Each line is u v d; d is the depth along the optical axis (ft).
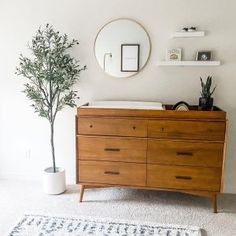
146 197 9.36
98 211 8.38
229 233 7.35
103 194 9.55
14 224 7.57
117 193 9.65
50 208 8.52
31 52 9.98
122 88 9.87
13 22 9.88
